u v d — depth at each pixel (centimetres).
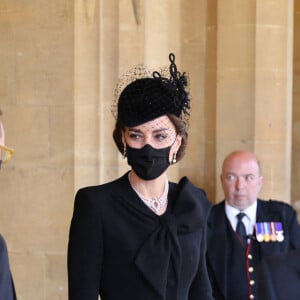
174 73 786
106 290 779
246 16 1552
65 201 1419
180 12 1595
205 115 1606
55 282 1441
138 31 1421
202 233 806
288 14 1570
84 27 1399
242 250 1080
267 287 561
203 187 1614
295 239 1100
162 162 772
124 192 784
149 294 762
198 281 815
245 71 1557
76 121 1406
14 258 1443
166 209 792
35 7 1403
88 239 770
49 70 1406
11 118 1420
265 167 1561
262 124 1559
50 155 1416
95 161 1411
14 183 1430
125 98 768
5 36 1412
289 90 1598
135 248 766
